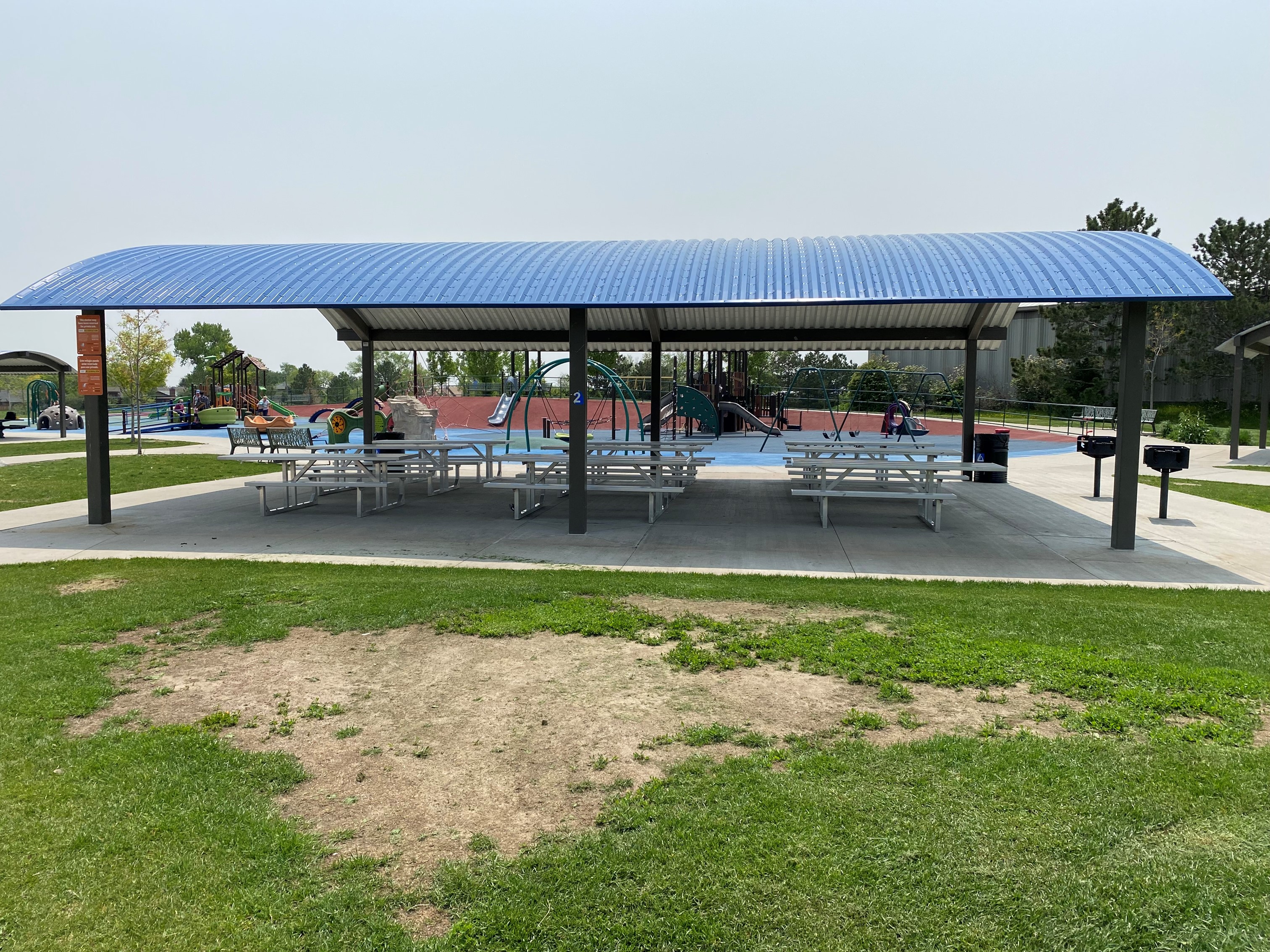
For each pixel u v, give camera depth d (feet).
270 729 12.80
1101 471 56.75
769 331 53.72
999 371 147.64
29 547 29.07
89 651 16.33
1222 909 8.25
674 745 12.14
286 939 8.00
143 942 7.95
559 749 12.09
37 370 91.50
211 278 35.70
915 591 21.56
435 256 38.83
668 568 25.41
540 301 31.86
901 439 80.28
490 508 40.22
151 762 11.60
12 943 7.90
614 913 8.34
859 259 34.73
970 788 10.61
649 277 33.99
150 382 138.92
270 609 19.20
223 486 47.78
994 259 32.94
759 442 91.04
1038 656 15.42
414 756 11.91
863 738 12.24
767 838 9.56
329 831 9.95
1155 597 21.25
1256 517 36.27
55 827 9.91
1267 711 12.91
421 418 74.54
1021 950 7.75
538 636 17.20
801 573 24.88
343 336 56.24
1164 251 31.78
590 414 122.52
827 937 7.93
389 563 26.08
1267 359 74.08
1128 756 11.43
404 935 8.04
